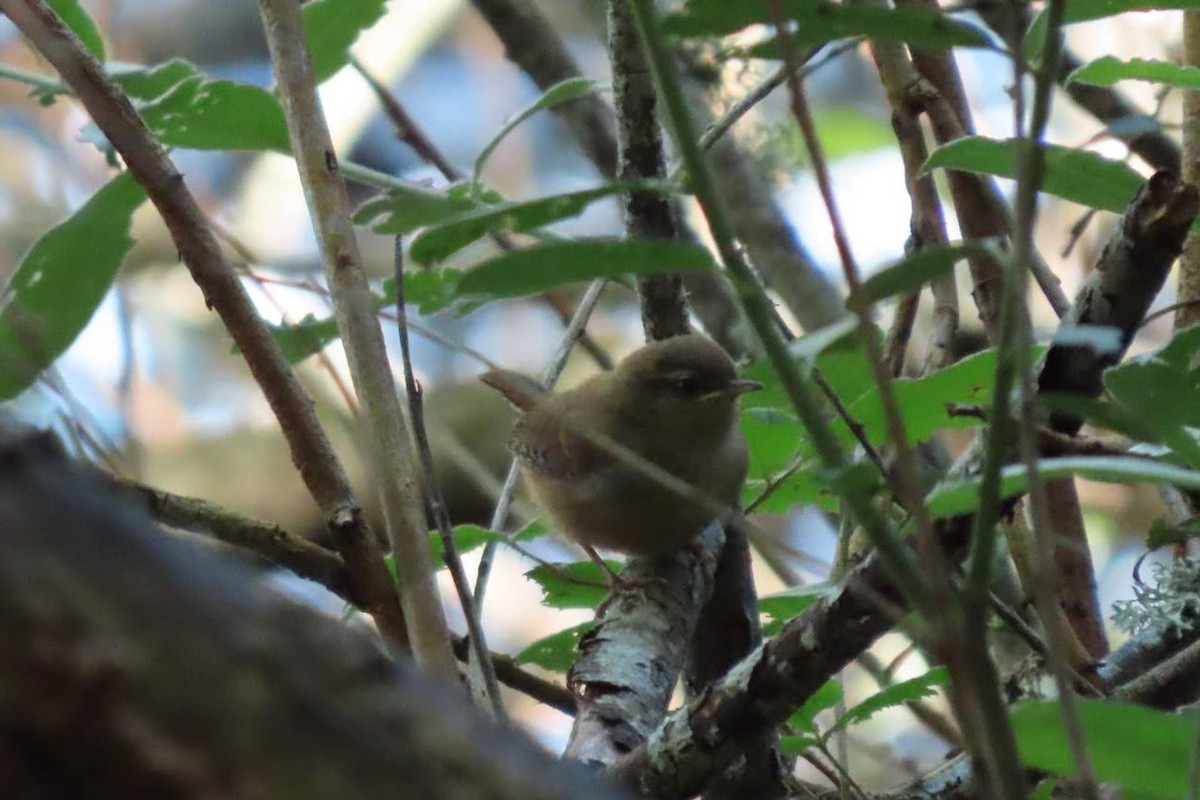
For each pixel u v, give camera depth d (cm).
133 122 561
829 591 462
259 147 683
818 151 314
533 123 1666
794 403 313
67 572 199
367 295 530
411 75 1669
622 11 643
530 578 710
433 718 222
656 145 662
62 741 193
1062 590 711
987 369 548
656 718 587
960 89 762
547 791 228
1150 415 374
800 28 355
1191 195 375
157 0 1617
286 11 557
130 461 562
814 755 684
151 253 1498
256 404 1492
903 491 342
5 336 571
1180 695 592
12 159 1300
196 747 199
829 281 1048
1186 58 731
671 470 941
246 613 213
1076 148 535
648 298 884
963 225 707
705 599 726
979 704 296
